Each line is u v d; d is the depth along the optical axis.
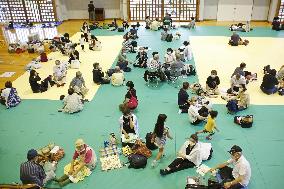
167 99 10.84
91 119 9.67
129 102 9.82
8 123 9.59
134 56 15.46
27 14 23.72
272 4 21.59
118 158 7.73
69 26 22.38
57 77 12.24
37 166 6.46
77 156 7.22
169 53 12.95
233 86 10.85
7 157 8.00
